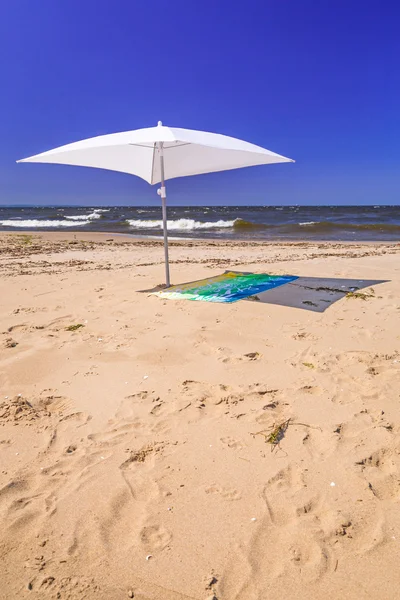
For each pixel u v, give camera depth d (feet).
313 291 20.89
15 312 18.10
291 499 7.20
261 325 15.94
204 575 5.82
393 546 6.20
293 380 11.47
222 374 11.91
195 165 23.08
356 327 15.56
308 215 142.72
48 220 126.41
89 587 5.63
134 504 7.16
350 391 10.81
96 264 32.68
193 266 30.07
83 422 9.63
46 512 6.98
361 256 35.88
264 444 8.73
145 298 20.06
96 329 15.79
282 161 20.97
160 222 100.48
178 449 8.62
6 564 6.00
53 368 12.44
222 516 6.86
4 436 9.10
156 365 12.59
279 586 5.64
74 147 18.17
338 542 6.31
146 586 5.65
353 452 8.39
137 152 21.52
